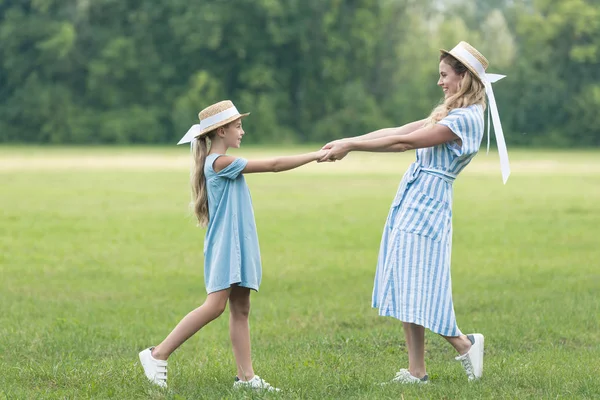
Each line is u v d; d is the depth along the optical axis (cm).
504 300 1395
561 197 3478
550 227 2505
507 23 10475
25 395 789
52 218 2656
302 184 4144
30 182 3988
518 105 9319
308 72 9481
